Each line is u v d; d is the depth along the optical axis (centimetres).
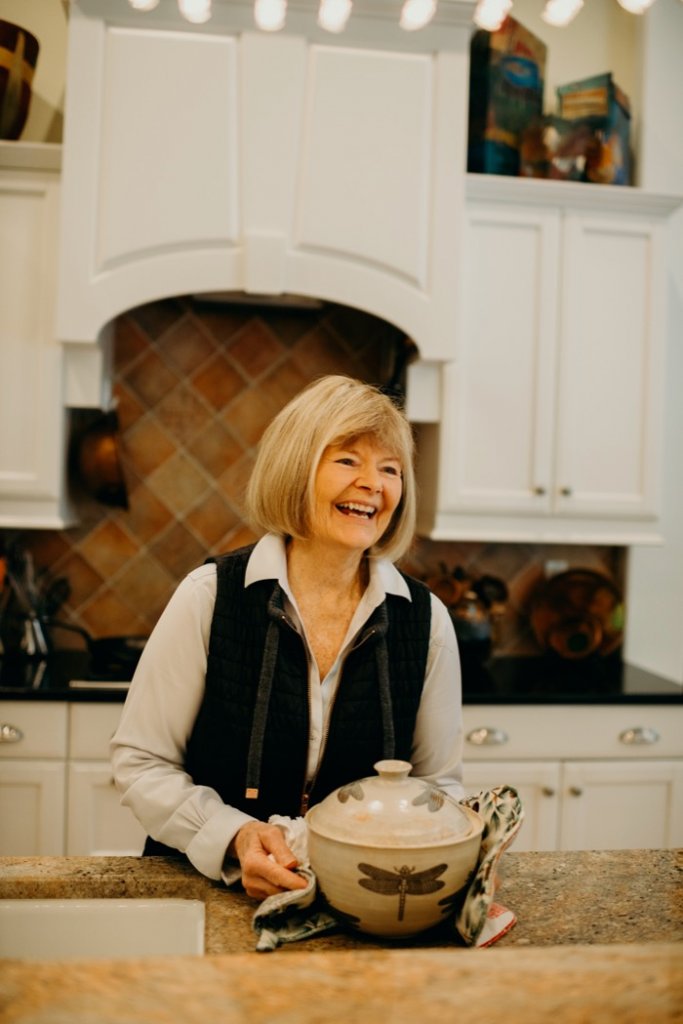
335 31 200
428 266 240
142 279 232
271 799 124
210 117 230
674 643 291
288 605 123
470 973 64
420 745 136
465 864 87
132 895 105
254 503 125
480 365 253
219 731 123
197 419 278
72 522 257
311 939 90
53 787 221
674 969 65
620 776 238
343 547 120
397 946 89
